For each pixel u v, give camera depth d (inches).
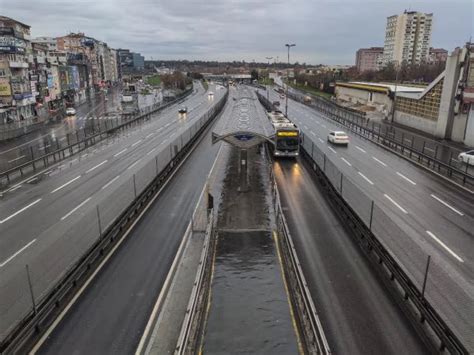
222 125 1782.7
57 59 4050.2
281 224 730.2
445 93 1809.8
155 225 786.8
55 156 1525.6
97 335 461.1
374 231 714.8
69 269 553.0
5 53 2534.5
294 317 487.2
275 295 536.4
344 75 5782.5
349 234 741.9
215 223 790.5
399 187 1057.5
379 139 1819.6
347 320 484.4
